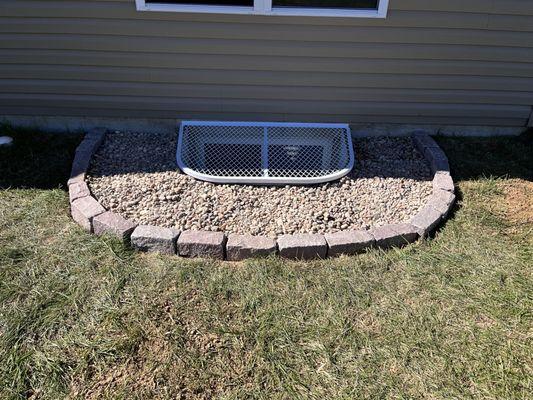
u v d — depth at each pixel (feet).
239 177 11.71
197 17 12.00
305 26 12.12
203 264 9.73
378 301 9.10
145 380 7.68
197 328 8.48
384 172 12.37
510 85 13.25
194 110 13.38
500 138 13.96
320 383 7.75
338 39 12.33
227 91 13.07
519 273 9.74
